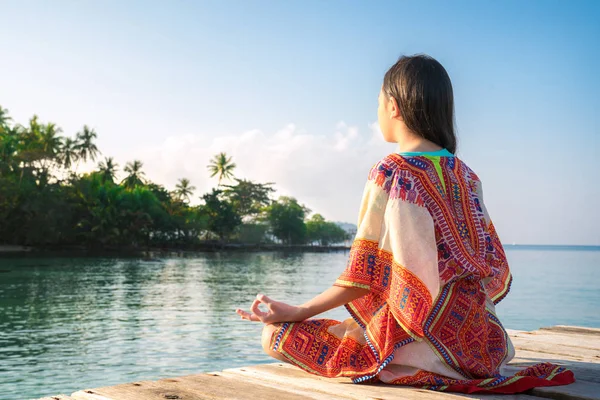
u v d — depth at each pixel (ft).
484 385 5.57
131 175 253.85
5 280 94.27
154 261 177.78
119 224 207.41
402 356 5.76
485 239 5.94
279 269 155.12
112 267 139.23
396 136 6.27
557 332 10.70
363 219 5.75
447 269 5.56
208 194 282.36
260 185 350.84
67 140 205.87
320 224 475.72
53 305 60.59
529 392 5.92
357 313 5.88
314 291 85.56
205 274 123.24
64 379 26.30
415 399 5.33
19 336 39.63
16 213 178.60
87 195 197.98
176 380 6.36
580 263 263.08
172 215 245.45
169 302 65.16
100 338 38.63
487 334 5.89
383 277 5.64
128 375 27.20
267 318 6.09
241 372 6.79
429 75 5.91
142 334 40.60
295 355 6.09
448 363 5.62
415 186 5.58
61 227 185.68
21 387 24.75
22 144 192.34
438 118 5.91
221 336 39.47
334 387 5.86
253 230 358.23
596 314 58.29
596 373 6.89
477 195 6.07
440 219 5.57
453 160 5.96
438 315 5.60
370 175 5.84
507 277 6.29
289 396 5.57
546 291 91.20
